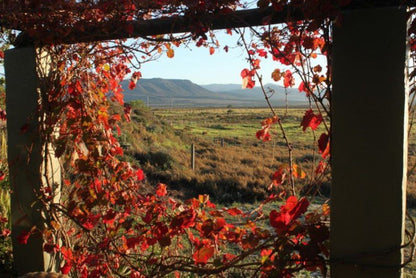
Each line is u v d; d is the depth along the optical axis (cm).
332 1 178
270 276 202
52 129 285
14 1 254
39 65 291
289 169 245
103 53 312
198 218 249
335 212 192
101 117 300
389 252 183
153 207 265
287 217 201
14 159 302
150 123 2553
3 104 474
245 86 248
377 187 184
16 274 306
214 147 2334
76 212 288
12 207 306
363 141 185
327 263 194
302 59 230
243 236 241
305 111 225
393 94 180
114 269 287
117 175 286
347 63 186
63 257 296
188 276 315
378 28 180
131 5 238
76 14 254
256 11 218
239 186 1018
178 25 242
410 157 1103
